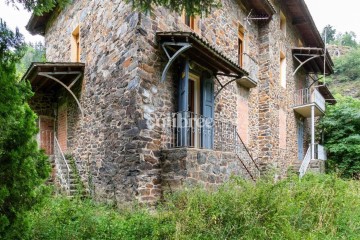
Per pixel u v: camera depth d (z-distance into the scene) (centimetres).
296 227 492
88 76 842
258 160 1123
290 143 1364
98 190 735
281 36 1302
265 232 425
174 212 461
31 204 341
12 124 321
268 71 1155
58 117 1049
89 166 794
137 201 603
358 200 652
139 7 501
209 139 766
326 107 1664
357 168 1413
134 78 641
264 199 465
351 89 2723
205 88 779
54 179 899
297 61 1509
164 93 695
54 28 1157
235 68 750
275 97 1204
